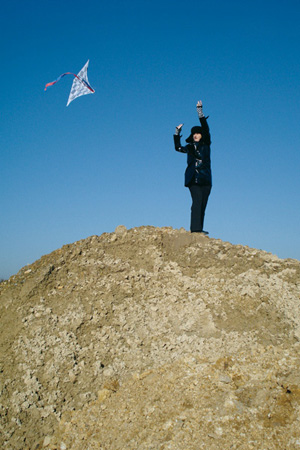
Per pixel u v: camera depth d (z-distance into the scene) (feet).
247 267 25.21
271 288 23.80
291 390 17.69
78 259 26.08
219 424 16.88
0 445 18.62
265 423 16.56
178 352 21.61
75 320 23.11
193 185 27.27
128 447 16.90
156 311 23.65
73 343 22.17
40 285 24.72
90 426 18.61
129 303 23.98
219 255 26.03
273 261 25.41
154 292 24.48
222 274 25.13
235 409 17.42
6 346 22.27
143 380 20.36
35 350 21.81
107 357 21.71
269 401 17.52
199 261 25.89
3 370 21.26
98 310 23.58
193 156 26.81
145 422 17.83
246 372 19.51
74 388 20.53
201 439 16.39
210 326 22.59
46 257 26.91
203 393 18.60
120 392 20.04
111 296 24.16
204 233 27.63
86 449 17.52
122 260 26.02
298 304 22.82
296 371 18.85
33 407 19.75
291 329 21.81
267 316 22.72
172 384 19.57
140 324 23.08
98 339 22.43
